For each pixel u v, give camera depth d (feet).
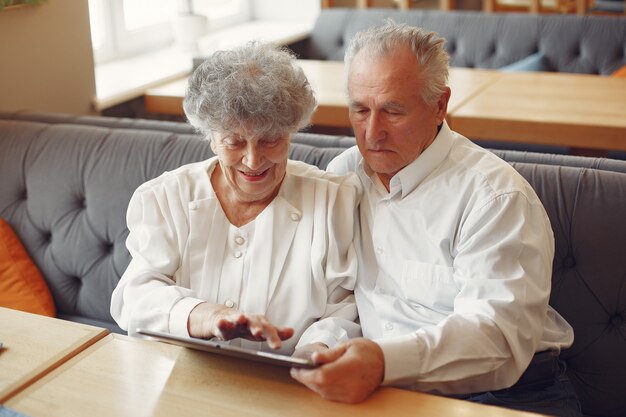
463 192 4.70
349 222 5.02
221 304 4.80
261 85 4.43
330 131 10.55
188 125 7.04
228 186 4.99
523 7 14.92
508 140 8.46
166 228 4.93
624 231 5.20
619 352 5.26
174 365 4.00
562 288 5.36
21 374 3.88
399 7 14.60
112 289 6.53
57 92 8.93
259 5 15.40
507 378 4.37
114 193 6.54
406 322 4.82
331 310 4.92
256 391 3.77
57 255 6.68
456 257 4.68
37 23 8.51
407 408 3.64
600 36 12.17
